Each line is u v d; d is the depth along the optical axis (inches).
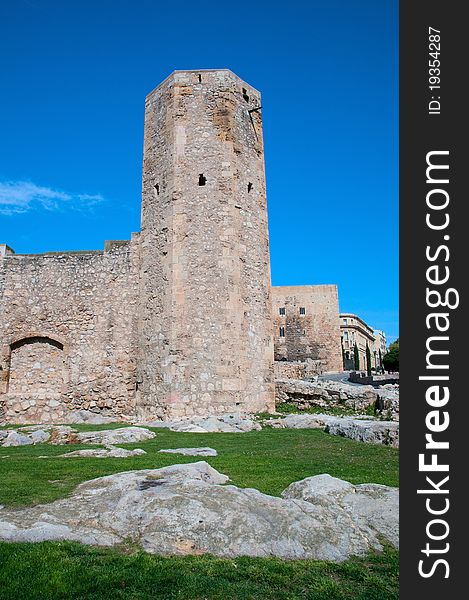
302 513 246.8
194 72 776.3
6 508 259.1
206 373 686.5
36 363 813.9
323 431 581.6
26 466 358.9
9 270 836.0
